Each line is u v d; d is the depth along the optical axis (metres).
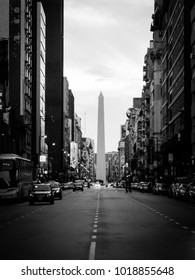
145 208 39.50
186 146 80.38
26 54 112.81
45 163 141.12
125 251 14.55
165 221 26.38
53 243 16.64
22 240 17.66
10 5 108.25
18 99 107.50
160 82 127.50
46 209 38.88
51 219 27.97
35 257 13.38
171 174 96.38
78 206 42.66
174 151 94.12
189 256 13.56
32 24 138.25
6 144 86.69
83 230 21.34
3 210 38.41
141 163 168.25
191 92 76.38
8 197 51.41
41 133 139.00
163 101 116.50
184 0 83.94
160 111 127.75
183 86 83.25
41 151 137.12
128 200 56.03
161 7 119.50
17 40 108.44
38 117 135.88
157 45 128.62
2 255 13.84
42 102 144.25
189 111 81.06
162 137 118.00
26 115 114.44
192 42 75.50
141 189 100.00
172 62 99.88
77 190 115.25
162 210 36.94
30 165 62.47
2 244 16.47
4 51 89.81
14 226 23.73
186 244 16.31
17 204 49.97
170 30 103.62
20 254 14.02
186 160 80.38
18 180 52.66
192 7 76.00
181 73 86.31
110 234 19.62
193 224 24.59
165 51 111.88
